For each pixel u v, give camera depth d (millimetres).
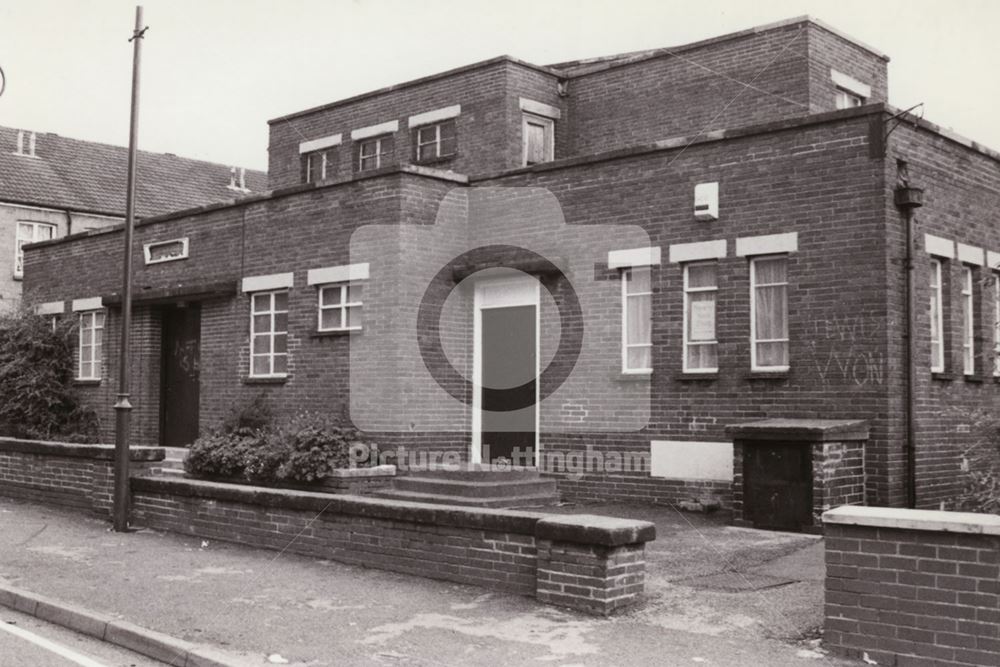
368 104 20969
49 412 20922
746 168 13109
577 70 19609
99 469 13406
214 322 18359
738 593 8398
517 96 18641
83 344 21500
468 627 7531
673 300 13719
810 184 12555
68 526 12633
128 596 8672
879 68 18578
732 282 13164
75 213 32906
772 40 17047
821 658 6668
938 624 6371
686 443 13445
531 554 8461
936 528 6383
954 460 12984
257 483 14992
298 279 16734
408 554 9430
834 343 12266
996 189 14555
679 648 6926
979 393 13781
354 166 21234
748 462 11656
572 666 6570
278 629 7555
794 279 12641
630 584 7988
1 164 32781
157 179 36438
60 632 7996
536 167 15188
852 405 12086
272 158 23016
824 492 11094
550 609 8008
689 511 13047
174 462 17203
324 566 9883
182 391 19562
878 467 11820
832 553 6766
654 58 18438
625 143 18703
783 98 16844
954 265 13406
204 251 18719
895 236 12125
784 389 12664
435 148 19703
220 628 7598
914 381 12180
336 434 14719
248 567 9883
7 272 31438
